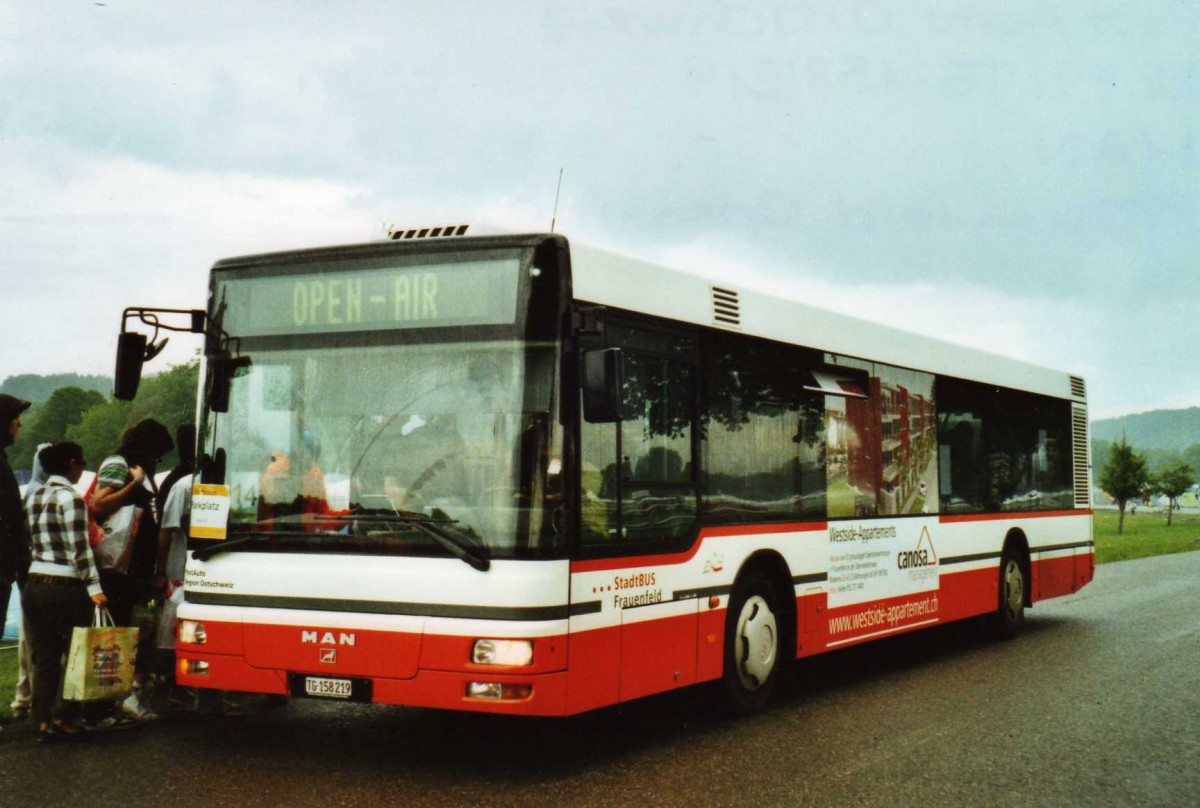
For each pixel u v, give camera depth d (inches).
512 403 258.4
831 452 389.7
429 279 270.1
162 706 339.9
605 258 285.0
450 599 253.6
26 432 3698.3
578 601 262.8
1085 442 626.2
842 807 245.8
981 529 501.0
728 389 335.3
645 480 292.7
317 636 264.4
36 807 235.9
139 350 284.5
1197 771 279.3
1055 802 251.3
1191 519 3865.7
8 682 369.1
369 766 275.9
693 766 280.8
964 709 357.7
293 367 278.8
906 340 448.8
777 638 356.8
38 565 294.0
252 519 277.0
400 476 263.9
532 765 280.2
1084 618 629.9
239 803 241.1
